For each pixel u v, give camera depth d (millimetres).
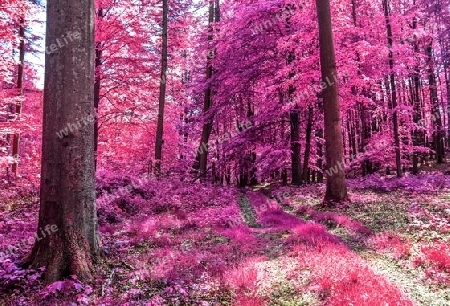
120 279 6066
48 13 6254
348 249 7539
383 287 5215
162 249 7898
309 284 5746
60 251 5938
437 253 6492
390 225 9523
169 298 5359
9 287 5453
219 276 6238
